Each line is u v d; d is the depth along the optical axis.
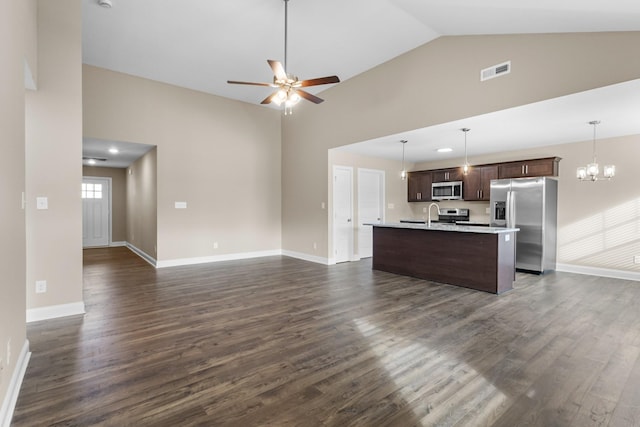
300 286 4.57
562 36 3.35
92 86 5.19
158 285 4.60
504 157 6.45
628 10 2.59
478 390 2.00
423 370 2.24
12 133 1.87
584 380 2.10
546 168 5.64
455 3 3.24
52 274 3.24
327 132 6.28
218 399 1.90
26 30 2.41
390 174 7.62
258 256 7.21
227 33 4.22
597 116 4.01
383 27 4.11
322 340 2.74
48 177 3.20
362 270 5.73
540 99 3.50
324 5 3.64
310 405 1.85
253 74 5.51
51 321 3.15
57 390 1.98
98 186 9.02
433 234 4.89
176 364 2.32
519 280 4.94
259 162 7.21
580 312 3.43
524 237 5.55
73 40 3.29
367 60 5.07
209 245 6.50
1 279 1.64
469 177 6.81
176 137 6.05
